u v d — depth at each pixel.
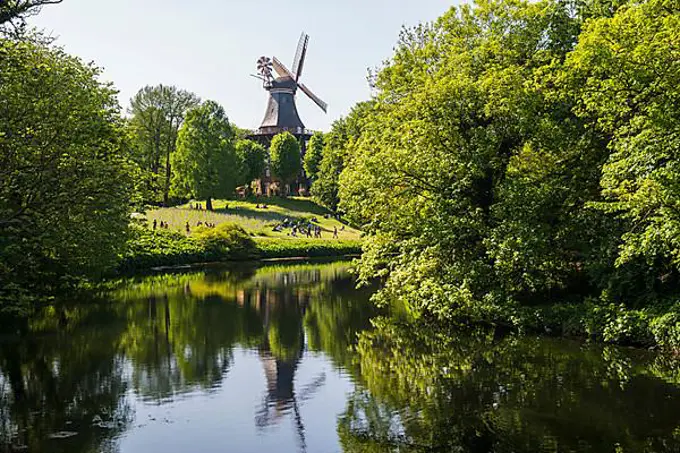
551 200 19.64
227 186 74.62
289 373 15.57
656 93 15.08
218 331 21.33
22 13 17.61
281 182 93.75
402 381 14.52
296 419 11.98
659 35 14.71
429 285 21.48
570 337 18.03
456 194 21.48
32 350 18.08
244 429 11.48
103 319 23.44
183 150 72.00
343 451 10.28
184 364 16.50
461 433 10.88
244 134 113.00
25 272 24.41
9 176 20.38
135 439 10.94
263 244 58.31
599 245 19.11
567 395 12.70
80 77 28.00
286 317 24.22
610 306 17.80
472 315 20.38
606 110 15.93
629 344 16.70
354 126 61.44
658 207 15.19
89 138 24.84
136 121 77.94
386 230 24.09
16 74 20.66
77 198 22.36
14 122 20.66
